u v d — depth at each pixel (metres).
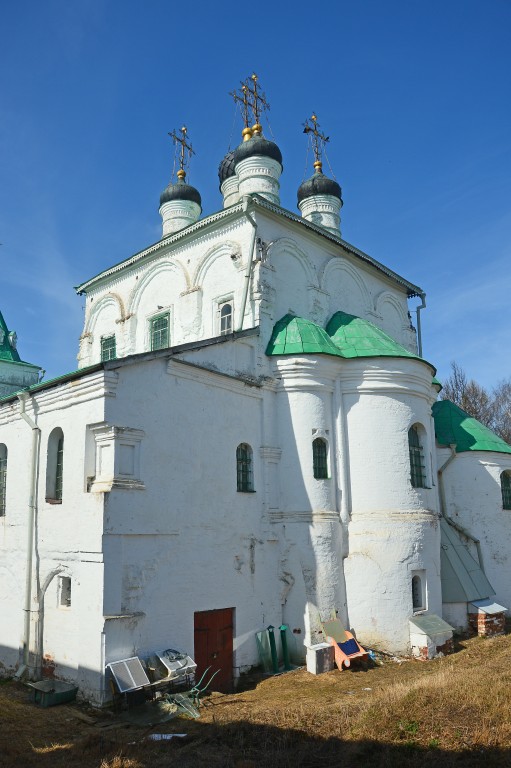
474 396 50.12
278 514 17.08
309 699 12.95
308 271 20.34
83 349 24.58
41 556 14.52
